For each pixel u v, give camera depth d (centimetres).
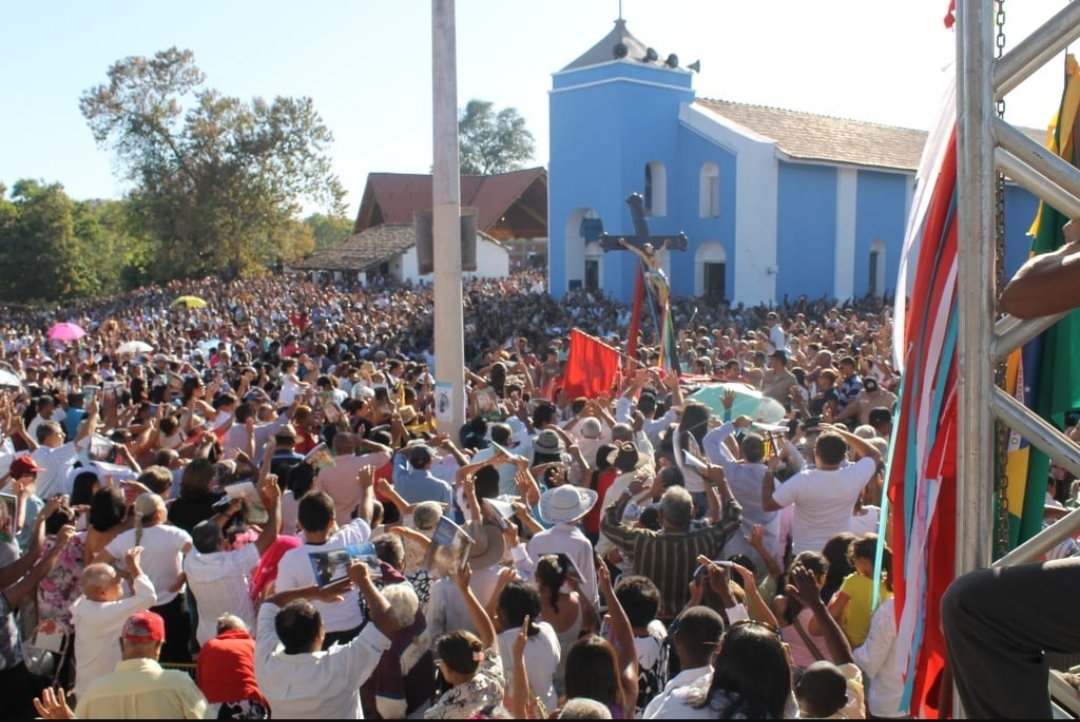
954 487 283
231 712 445
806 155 3703
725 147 3712
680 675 375
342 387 1475
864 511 666
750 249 3659
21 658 543
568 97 3888
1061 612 222
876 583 328
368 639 418
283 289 5244
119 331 2889
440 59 919
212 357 2134
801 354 1705
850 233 3900
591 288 3959
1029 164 236
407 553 555
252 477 800
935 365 284
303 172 6906
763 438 781
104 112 6488
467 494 603
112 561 584
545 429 866
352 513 750
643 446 879
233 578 561
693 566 567
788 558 689
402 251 6147
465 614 525
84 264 7469
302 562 504
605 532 601
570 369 1323
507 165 9856
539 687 450
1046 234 277
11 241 7162
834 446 629
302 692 404
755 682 307
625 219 3744
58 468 889
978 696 229
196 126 6581
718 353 1797
